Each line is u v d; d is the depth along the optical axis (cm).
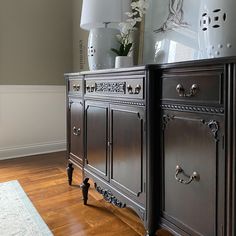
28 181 231
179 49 167
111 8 191
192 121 103
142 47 196
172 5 172
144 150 126
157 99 121
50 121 336
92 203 188
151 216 124
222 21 117
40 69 324
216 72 92
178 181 111
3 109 306
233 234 89
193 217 104
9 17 301
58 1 329
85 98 186
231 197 88
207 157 97
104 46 189
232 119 86
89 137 183
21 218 165
